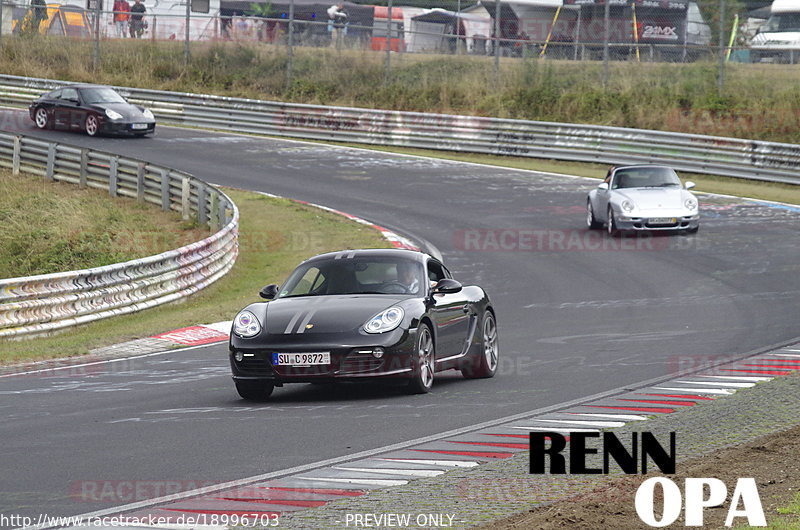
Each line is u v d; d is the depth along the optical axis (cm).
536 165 12375
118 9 16912
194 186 9250
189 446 2816
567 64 15188
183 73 16125
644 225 8312
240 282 7412
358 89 15438
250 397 3634
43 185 10494
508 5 15475
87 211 9388
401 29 15875
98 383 4097
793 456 2495
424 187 10956
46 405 3572
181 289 6812
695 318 5569
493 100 14500
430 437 2897
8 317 5403
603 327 5391
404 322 3528
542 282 6919
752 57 14725
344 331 3475
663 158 11950
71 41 16900
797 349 4516
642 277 6988
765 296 6194
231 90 15788
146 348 5103
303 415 3272
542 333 5269
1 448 2828
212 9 16800
